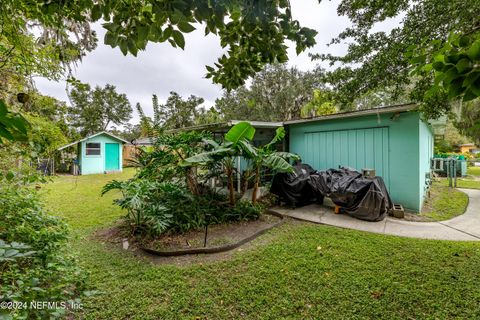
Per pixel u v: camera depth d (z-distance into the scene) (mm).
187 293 2414
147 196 4289
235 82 2201
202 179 6246
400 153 5305
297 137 7332
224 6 1298
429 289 2357
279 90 17719
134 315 2088
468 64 771
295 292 2381
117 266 3010
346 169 5559
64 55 2672
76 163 13375
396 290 2354
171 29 1311
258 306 2189
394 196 5418
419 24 2986
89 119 21047
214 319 2045
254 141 7898
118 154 15422
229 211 4984
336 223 4566
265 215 5281
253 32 1742
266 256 3219
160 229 3672
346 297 2275
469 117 10711
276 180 5918
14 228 1963
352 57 3955
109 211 5699
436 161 11102
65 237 2236
